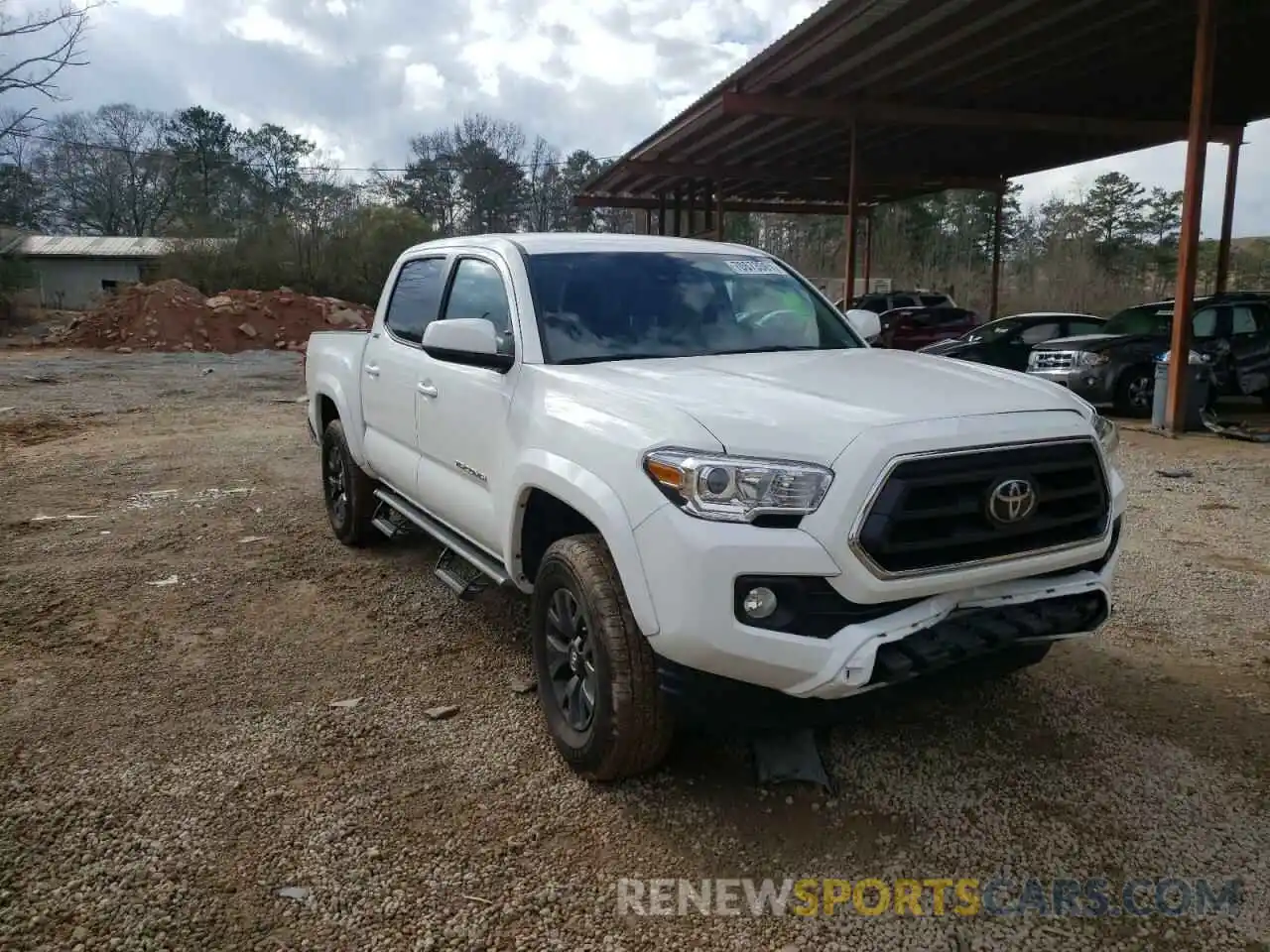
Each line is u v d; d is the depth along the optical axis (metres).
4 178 66.19
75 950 2.54
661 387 3.32
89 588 5.52
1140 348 12.23
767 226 66.06
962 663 3.11
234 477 8.70
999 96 16.95
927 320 22.91
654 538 2.89
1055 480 3.02
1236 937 2.57
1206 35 10.69
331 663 4.45
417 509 5.25
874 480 2.73
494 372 4.02
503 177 61.47
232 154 73.00
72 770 3.47
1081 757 3.48
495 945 2.57
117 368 21.62
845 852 2.96
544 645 3.59
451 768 3.49
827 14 12.74
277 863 2.92
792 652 2.76
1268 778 3.31
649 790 3.31
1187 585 5.34
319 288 37.19
